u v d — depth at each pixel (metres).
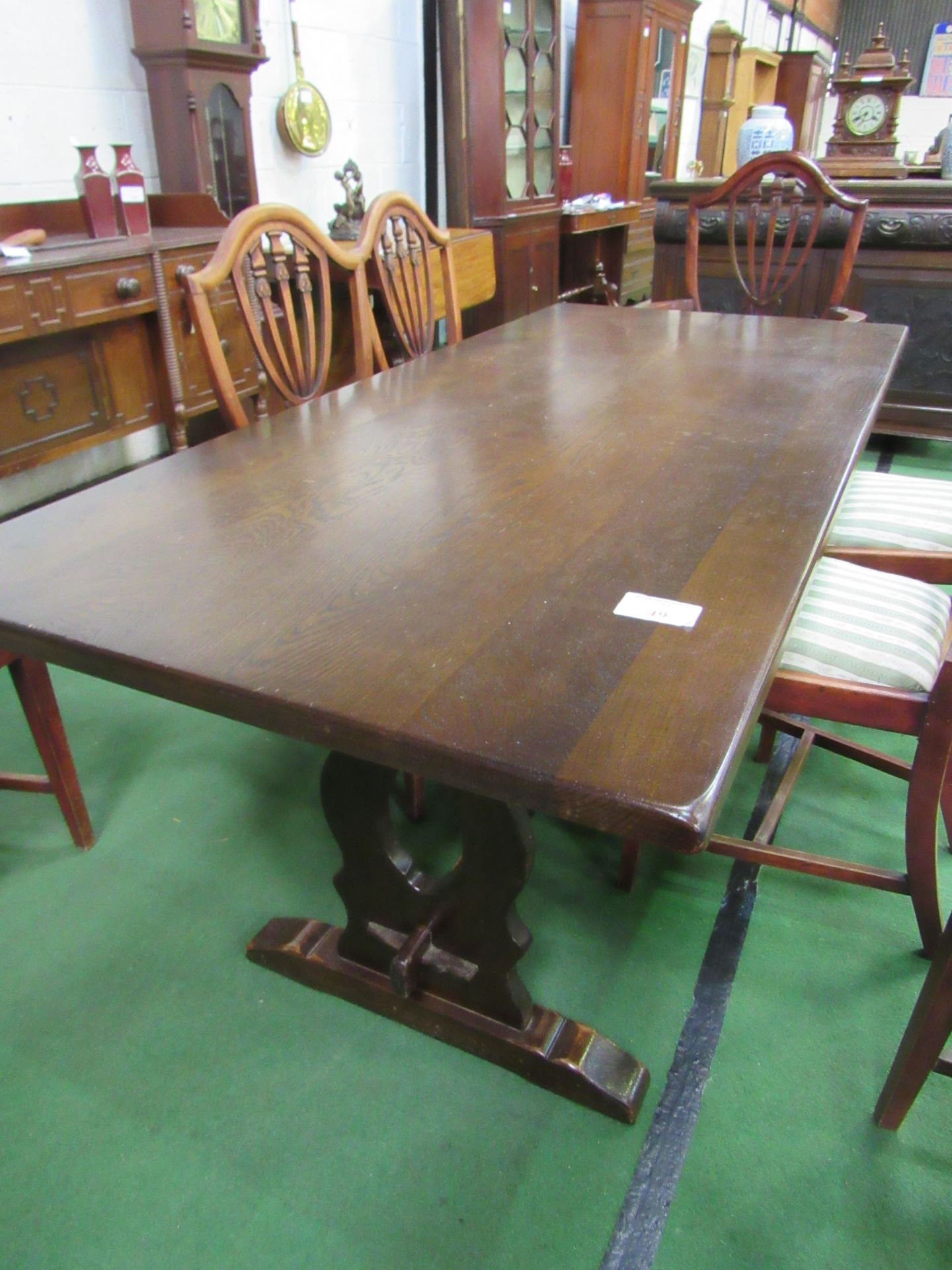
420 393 1.47
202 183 2.64
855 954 1.32
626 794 0.55
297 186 3.30
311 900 1.42
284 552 0.90
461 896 1.08
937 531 1.44
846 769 1.72
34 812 1.61
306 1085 1.14
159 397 2.42
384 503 1.02
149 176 2.68
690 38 5.51
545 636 0.73
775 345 1.73
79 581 0.85
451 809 1.62
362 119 3.57
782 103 7.76
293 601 0.80
